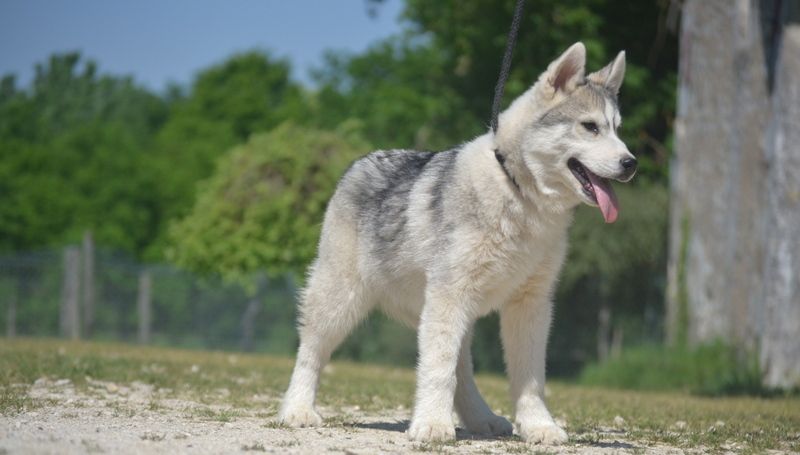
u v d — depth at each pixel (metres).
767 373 13.72
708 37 16.55
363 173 7.09
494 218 6.07
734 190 15.38
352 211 6.98
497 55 25.91
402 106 37.53
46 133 52.44
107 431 5.91
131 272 24.33
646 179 25.31
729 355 15.41
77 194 42.31
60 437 5.47
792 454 6.31
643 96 24.73
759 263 14.97
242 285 25.58
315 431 6.42
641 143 25.30
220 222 20.36
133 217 41.81
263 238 20.09
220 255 20.19
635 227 23.81
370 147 21.92
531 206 6.13
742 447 6.54
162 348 18.39
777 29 14.47
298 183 20.08
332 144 20.66
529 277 6.31
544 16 24.39
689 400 11.76
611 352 23.92
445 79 28.28
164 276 24.80
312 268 7.16
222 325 25.45
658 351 17.20
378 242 6.75
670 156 24.73
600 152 6.02
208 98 49.28
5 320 23.36
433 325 6.14
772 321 13.61
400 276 6.68
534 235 6.14
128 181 42.53
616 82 6.51
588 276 24.62
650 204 24.06
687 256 16.86
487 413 6.94
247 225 20.06
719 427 7.67
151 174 42.66
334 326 6.97
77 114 62.34
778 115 13.42
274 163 20.28
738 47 15.17
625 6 25.11
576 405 9.78
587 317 24.66
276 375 11.67
